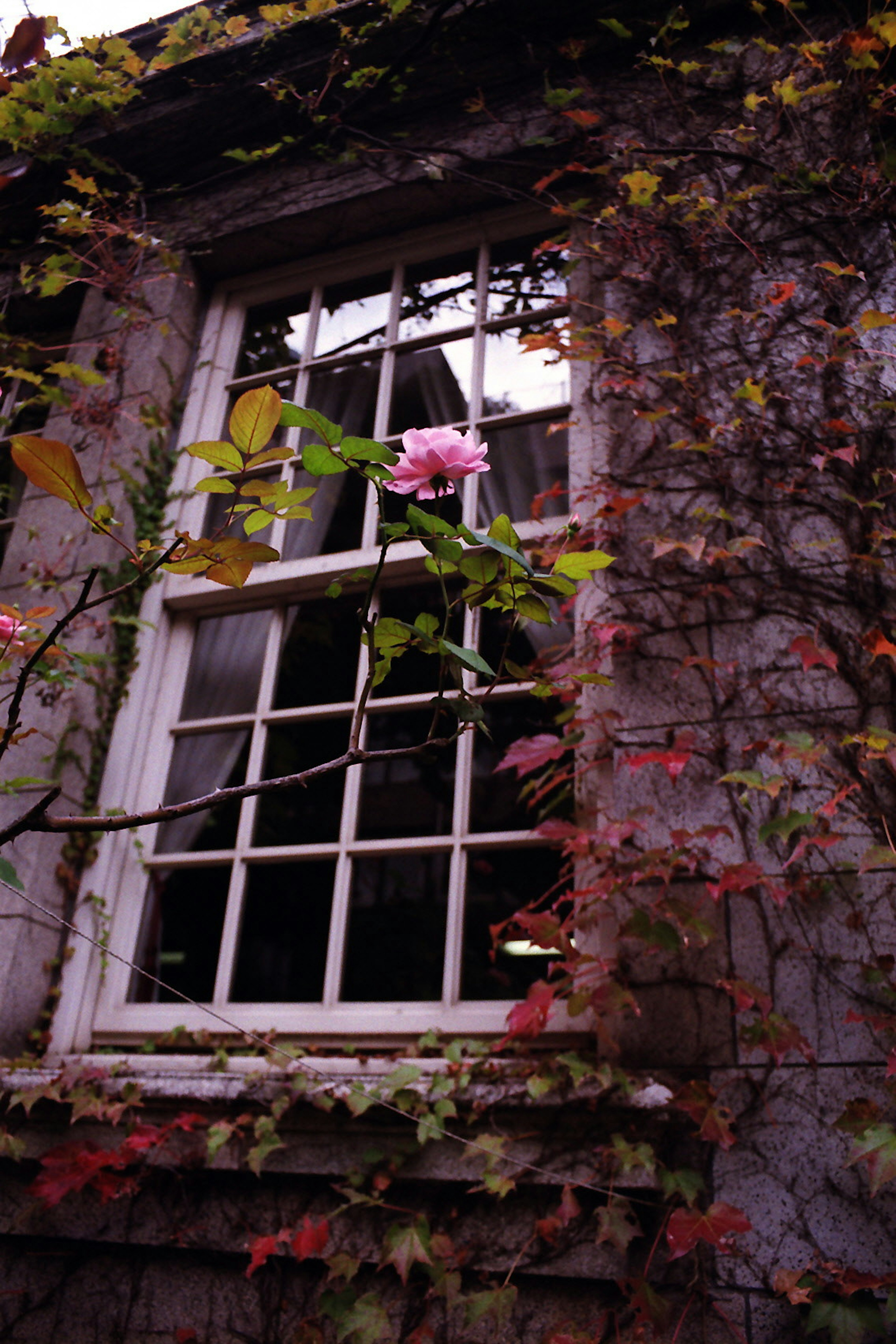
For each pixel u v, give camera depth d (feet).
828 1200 5.58
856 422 7.32
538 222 9.94
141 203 11.26
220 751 9.21
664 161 8.80
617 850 6.63
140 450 9.87
